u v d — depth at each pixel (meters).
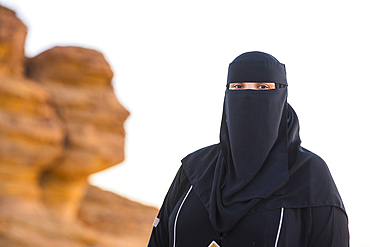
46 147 15.07
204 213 2.13
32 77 16.77
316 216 2.01
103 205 24.28
